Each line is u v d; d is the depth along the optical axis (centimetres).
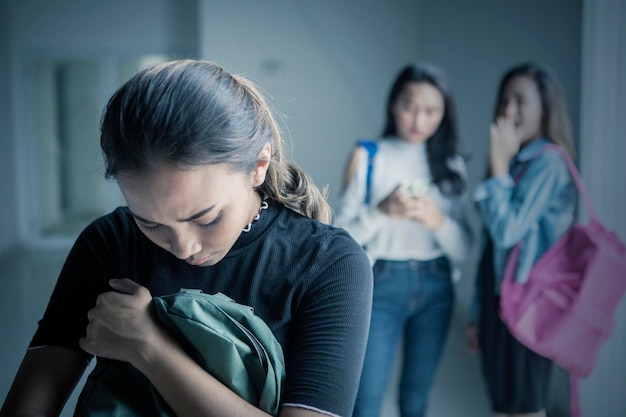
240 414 70
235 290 78
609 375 237
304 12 380
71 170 696
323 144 381
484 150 326
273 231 79
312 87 381
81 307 81
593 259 212
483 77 321
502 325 233
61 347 79
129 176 65
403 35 376
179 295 73
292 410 71
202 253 72
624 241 235
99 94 673
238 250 78
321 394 71
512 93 240
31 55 652
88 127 686
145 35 639
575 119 253
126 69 659
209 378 71
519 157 237
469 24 333
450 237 236
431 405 278
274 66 382
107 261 81
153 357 71
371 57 378
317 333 74
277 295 77
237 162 68
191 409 70
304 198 84
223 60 385
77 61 667
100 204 706
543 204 227
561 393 256
